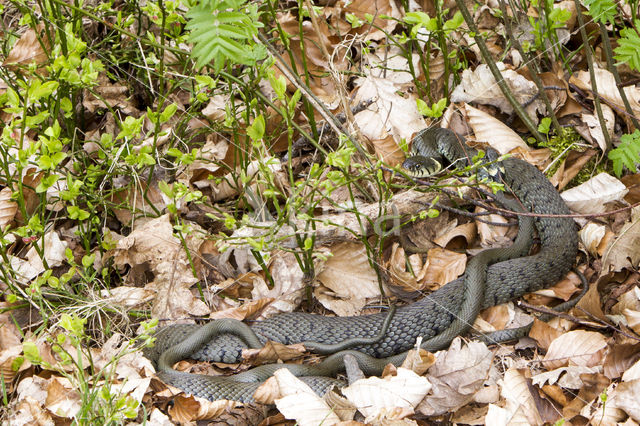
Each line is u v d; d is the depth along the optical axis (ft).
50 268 24.90
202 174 27.89
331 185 22.56
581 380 21.16
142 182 26.89
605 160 28.53
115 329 23.44
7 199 24.85
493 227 27.35
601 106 29.53
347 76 30.89
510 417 20.07
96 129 28.91
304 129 28.89
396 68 31.35
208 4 14.49
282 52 30.50
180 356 23.00
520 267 25.36
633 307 23.63
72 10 25.63
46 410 19.31
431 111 22.71
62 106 23.44
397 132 29.71
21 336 22.79
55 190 25.89
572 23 31.89
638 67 24.17
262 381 21.89
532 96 29.91
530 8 32.30
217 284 25.35
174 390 20.70
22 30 28.58
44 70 25.58
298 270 25.02
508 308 25.12
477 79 30.04
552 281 25.59
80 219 22.89
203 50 14.48
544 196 27.35
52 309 23.24
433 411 20.61
